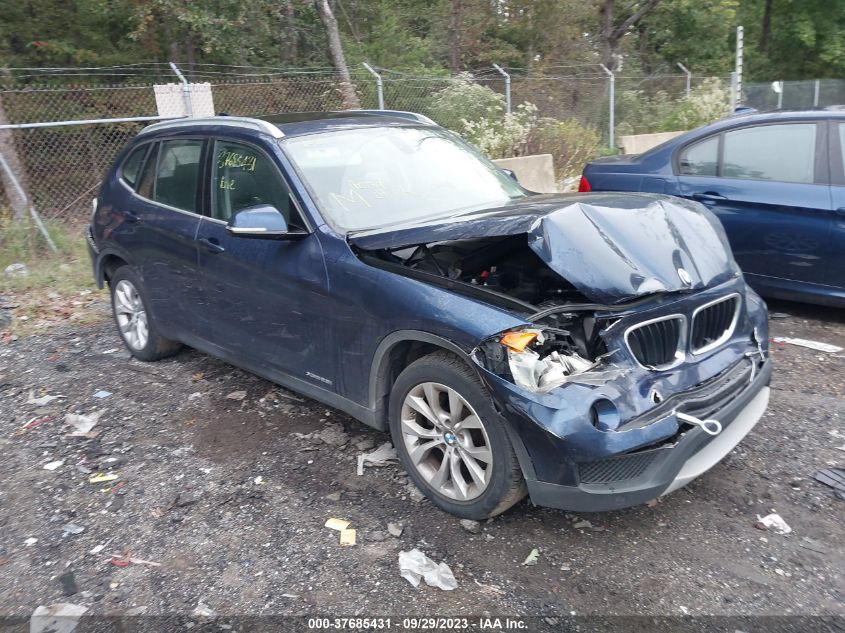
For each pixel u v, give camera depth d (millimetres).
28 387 5254
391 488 3723
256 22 15070
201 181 4668
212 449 4207
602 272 3145
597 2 22094
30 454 4246
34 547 3340
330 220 3900
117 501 3697
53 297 7566
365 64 11586
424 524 3406
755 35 31344
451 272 3691
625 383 3006
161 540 3355
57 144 10773
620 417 2912
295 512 3537
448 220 3645
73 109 10852
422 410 3445
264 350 4289
